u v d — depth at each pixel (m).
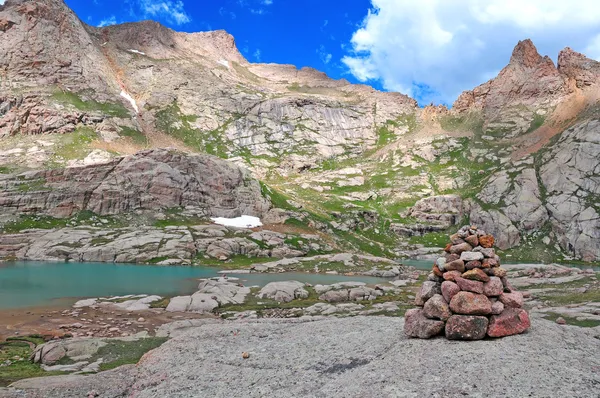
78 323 30.53
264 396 14.55
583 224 120.12
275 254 89.50
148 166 108.81
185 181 112.38
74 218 93.56
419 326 18.48
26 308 36.12
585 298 34.69
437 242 130.38
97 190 99.56
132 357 21.84
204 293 43.19
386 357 16.66
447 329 17.52
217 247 85.19
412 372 14.55
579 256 115.06
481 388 12.67
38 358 21.17
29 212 91.06
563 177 138.00
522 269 65.50
